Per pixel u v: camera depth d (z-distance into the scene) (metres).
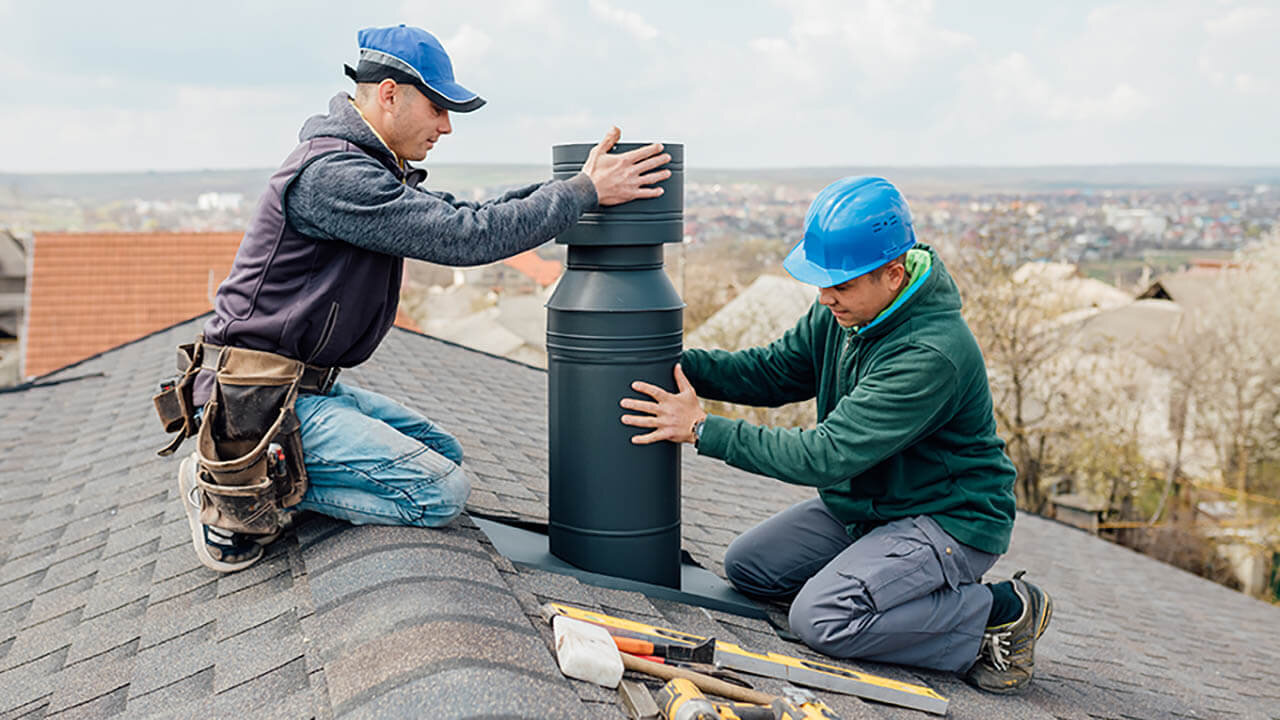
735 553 3.40
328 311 2.59
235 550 2.82
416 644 1.99
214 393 2.57
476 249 2.50
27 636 3.01
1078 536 8.78
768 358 3.42
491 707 1.77
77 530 4.01
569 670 2.04
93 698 2.42
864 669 2.95
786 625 3.18
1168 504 25.42
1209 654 5.45
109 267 21.80
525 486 4.09
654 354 2.84
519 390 7.49
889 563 2.94
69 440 5.91
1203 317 25.17
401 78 2.59
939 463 3.03
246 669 2.26
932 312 2.88
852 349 3.04
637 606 2.76
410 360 7.37
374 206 2.44
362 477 2.65
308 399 2.71
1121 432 22.80
